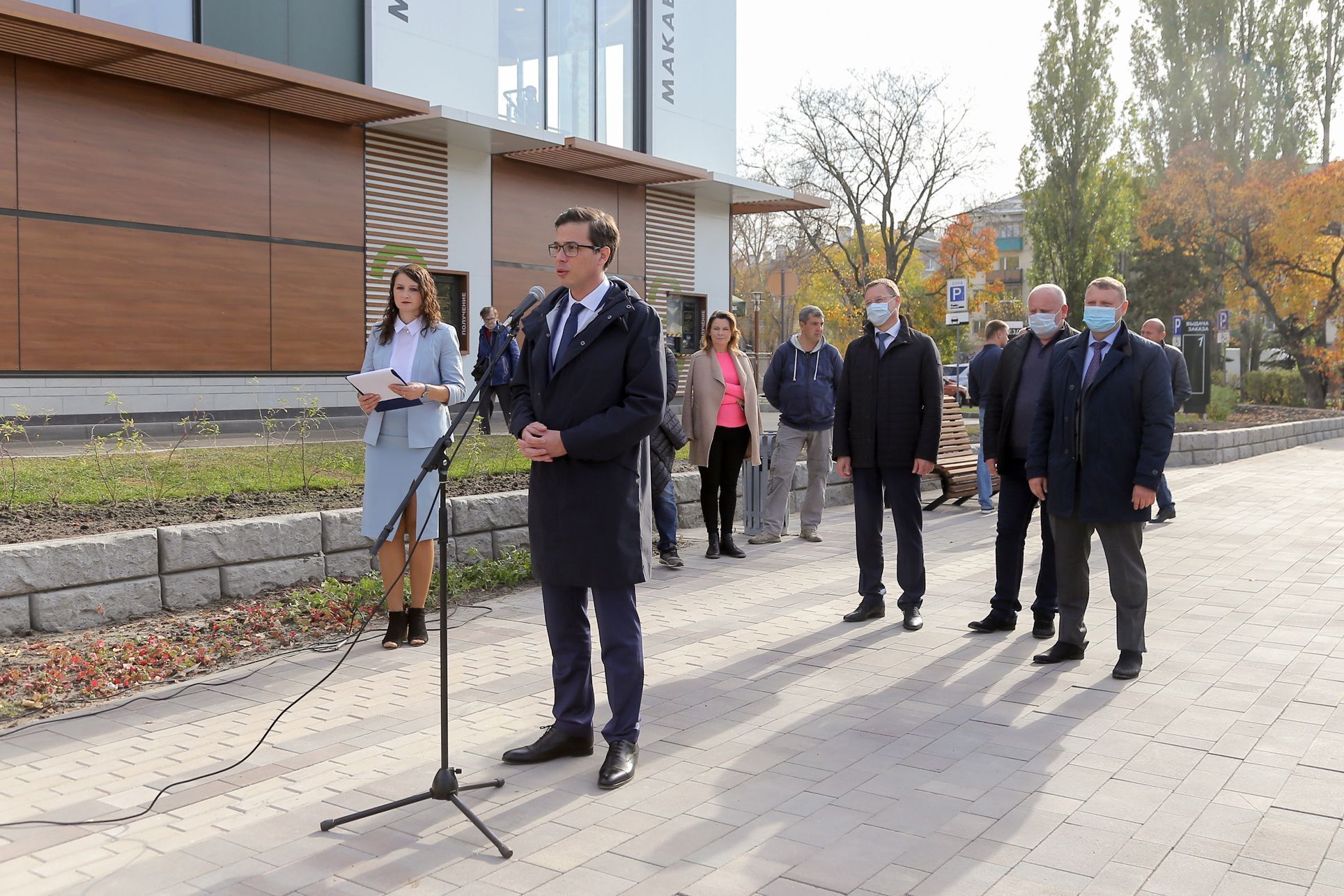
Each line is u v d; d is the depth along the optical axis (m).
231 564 6.41
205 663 5.37
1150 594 7.08
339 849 3.27
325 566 6.91
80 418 13.84
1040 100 33.31
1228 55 32.91
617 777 3.77
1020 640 5.91
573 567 3.90
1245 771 3.89
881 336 6.24
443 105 18.39
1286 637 5.92
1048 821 3.46
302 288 16.48
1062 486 5.28
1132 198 34.88
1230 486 14.05
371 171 17.45
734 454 8.52
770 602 6.90
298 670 5.30
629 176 21.78
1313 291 32.78
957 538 9.72
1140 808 3.56
